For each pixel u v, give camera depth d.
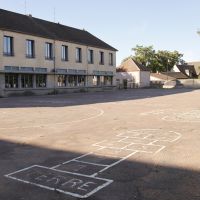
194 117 16.09
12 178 6.71
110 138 10.72
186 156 8.20
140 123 14.19
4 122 14.94
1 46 36.12
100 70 54.31
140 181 6.40
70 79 47.88
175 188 5.99
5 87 36.66
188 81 79.31
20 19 42.91
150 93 44.34
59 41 45.22
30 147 9.59
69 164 7.66
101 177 6.67
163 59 97.81
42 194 5.81
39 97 35.44
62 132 12.06
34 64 40.81
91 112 19.03
